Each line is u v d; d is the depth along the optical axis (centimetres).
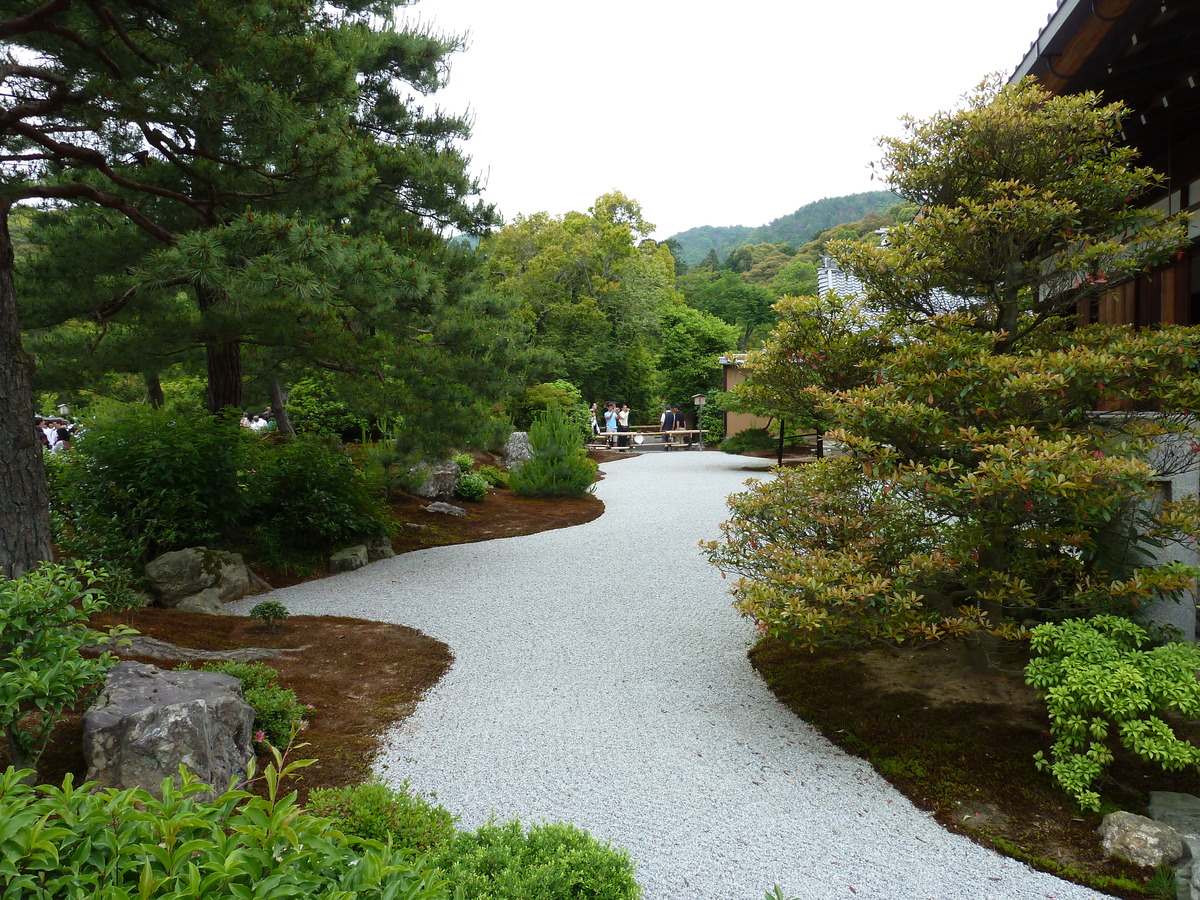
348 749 465
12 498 565
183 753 355
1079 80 538
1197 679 394
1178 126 616
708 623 737
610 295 3472
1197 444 467
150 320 916
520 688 575
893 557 510
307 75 672
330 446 1102
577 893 259
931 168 518
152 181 803
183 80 581
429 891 169
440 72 1078
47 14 586
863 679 560
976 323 544
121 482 780
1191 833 366
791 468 624
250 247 605
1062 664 399
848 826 387
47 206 955
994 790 413
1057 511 449
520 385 1048
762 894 332
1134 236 482
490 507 1435
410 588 871
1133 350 415
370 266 657
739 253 7912
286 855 170
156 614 661
